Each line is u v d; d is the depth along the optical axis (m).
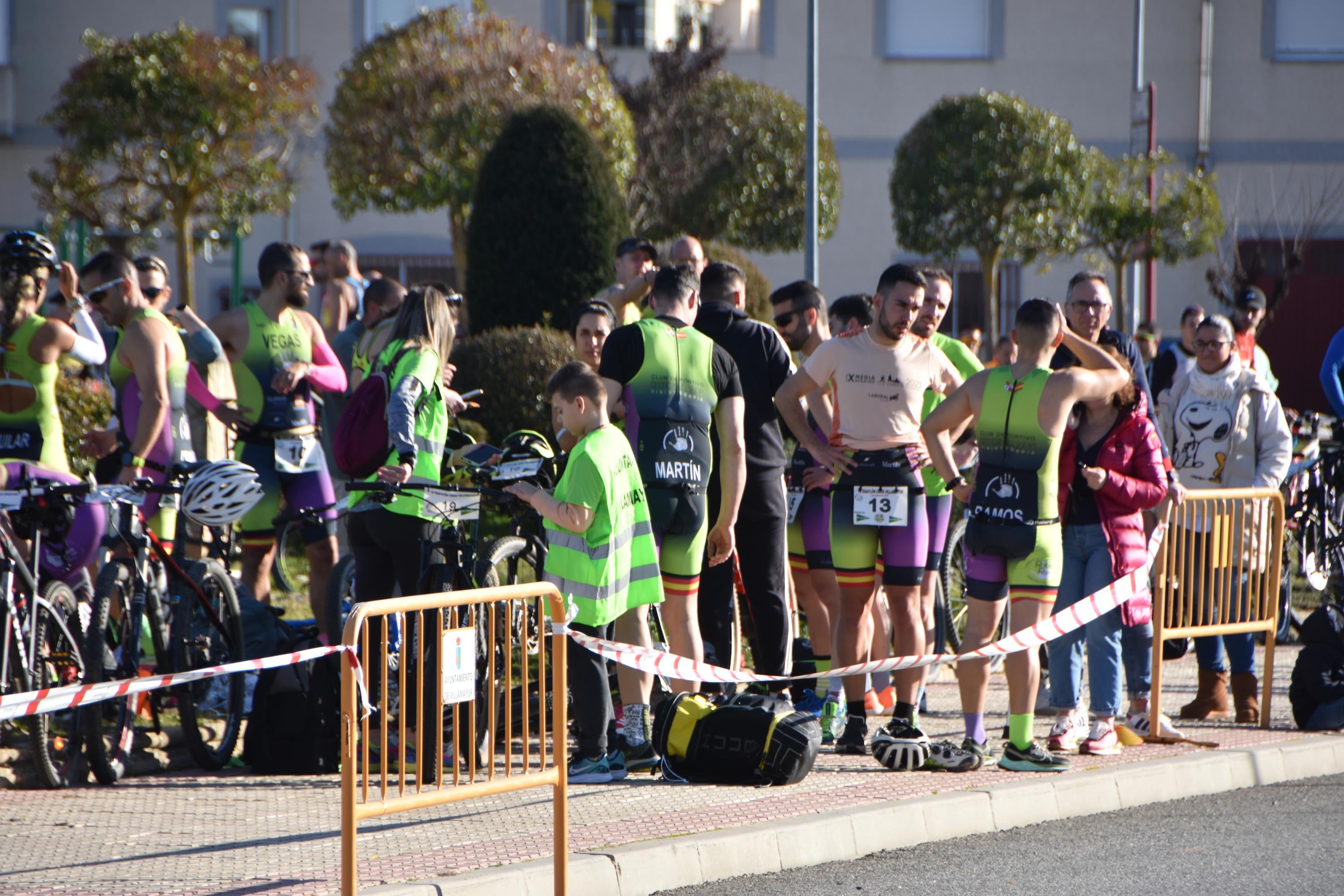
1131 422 19.52
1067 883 15.08
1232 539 21.61
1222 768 19.52
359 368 22.27
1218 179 79.25
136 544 18.75
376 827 15.98
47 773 17.61
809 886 14.98
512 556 19.73
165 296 23.91
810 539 21.36
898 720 19.08
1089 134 82.00
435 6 78.94
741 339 20.70
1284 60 81.56
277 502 23.53
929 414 20.19
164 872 14.14
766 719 17.83
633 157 57.28
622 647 15.41
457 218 58.22
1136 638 21.05
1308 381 75.62
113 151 58.34
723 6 82.19
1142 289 77.75
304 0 78.06
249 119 58.88
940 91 81.94
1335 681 21.48
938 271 20.59
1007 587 18.97
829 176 67.12
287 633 20.83
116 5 76.56
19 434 19.52
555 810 13.92
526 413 34.62
